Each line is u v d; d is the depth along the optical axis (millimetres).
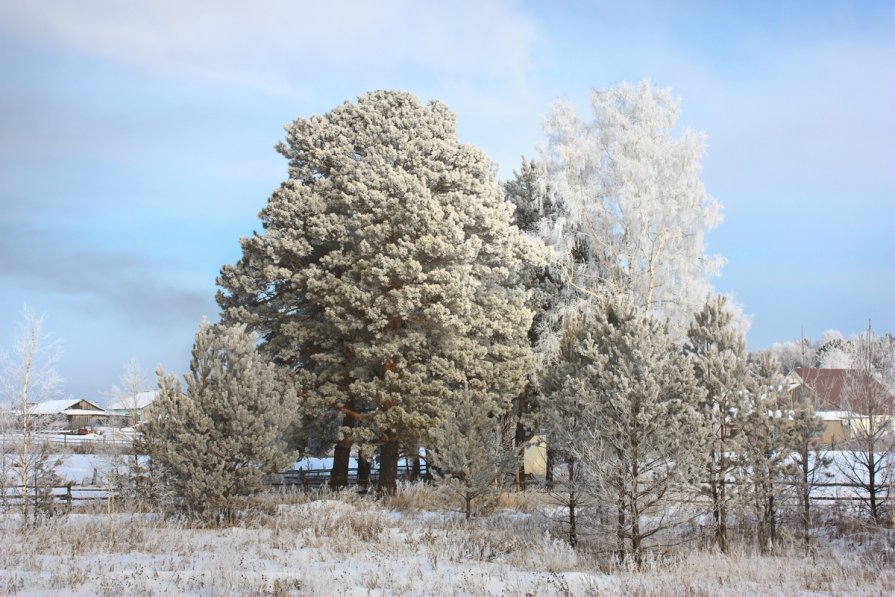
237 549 15922
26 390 21656
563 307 33750
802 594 12414
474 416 22719
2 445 21062
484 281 32250
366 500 24484
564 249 35094
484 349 29766
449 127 34469
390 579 12648
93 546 15562
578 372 18469
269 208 31125
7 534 16219
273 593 11266
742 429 17984
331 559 15234
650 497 15953
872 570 14266
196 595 11180
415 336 28453
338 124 34156
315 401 28422
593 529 16234
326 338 30125
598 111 37062
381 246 28656
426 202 28359
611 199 35562
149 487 21859
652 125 35938
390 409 27656
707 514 17922
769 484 17734
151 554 15164
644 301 34250
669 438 15758
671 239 34531
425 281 28047
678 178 34625
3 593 10812
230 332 21844
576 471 17422
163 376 21469
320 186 31953
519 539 17625
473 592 12172
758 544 17391
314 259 31750
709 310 19750
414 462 37844
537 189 36844
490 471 21594
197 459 20266
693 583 12844
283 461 21469
